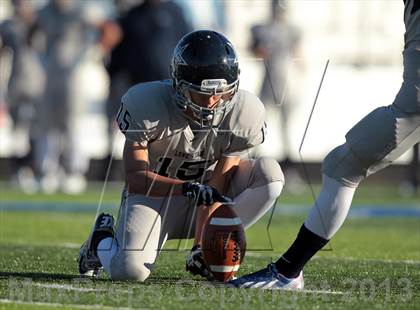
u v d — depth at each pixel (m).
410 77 13.80
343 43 48.62
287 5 45.94
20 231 25.86
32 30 41.66
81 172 44.25
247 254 21.00
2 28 42.03
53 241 23.25
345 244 23.08
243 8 48.72
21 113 43.12
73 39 41.22
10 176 49.22
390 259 19.73
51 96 41.41
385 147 14.04
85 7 41.50
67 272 16.80
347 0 48.78
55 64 41.16
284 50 41.88
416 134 14.02
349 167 14.34
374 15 48.72
